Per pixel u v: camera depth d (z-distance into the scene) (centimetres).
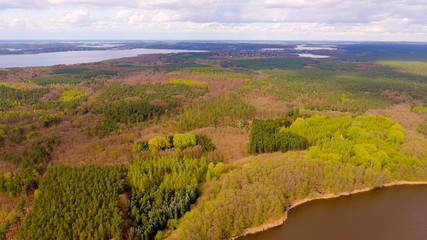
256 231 8506
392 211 9469
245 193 8812
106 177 9569
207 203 8625
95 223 7588
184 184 9544
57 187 9100
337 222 8938
